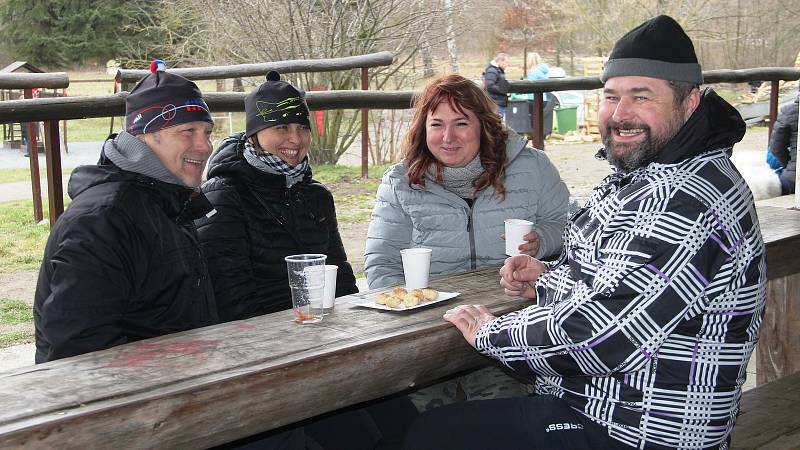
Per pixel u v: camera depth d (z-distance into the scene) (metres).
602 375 1.97
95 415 1.51
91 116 3.96
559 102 14.95
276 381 1.78
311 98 5.62
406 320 2.20
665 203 1.89
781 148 6.21
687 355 1.89
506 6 20.03
